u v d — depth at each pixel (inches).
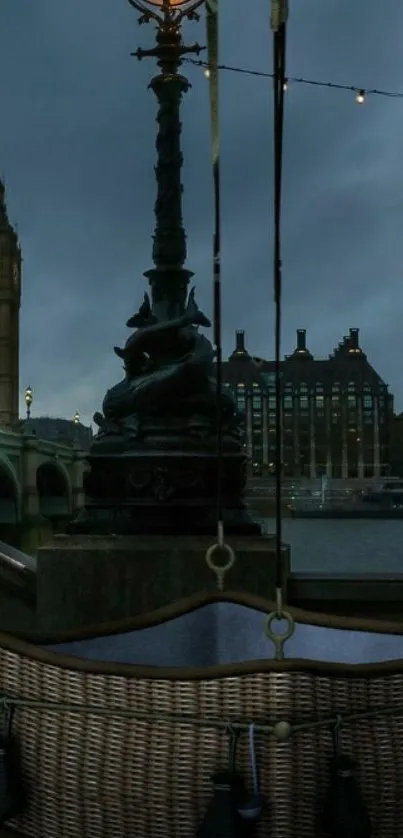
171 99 330.0
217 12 95.3
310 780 80.3
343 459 7815.0
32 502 3176.7
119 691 84.7
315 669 80.9
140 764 83.4
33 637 111.9
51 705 86.7
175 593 257.0
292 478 7160.4
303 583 267.3
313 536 3818.9
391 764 81.1
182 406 302.2
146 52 331.0
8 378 5880.9
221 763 81.8
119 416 304.8
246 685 81.7
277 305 92.0
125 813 84.0
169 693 83.0
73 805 85.7
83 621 259.0
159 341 310.0
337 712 81.4
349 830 77.1
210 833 76.7
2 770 86.7
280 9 83.0
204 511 290.5
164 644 116.4
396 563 2773.1
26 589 267.1
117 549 259.6
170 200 327.9
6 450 3024.1
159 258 325.7
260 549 257.0
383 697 82.0
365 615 265.6
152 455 290.2
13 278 5984.3
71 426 5280.5
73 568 260.2
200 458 290.7
